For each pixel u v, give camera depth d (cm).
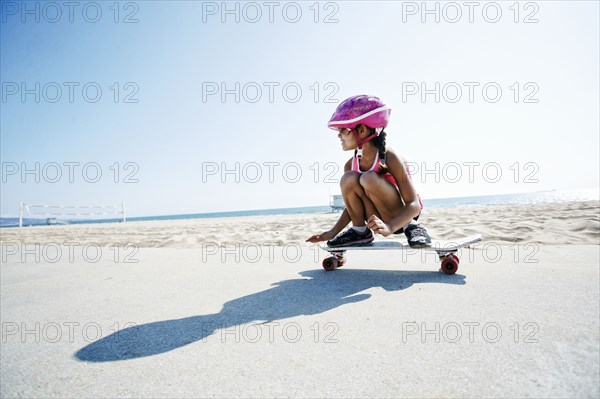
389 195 212
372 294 175
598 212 577
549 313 135
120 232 799
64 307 179
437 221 593
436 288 179
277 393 90
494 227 418
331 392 89
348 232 230
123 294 201
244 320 146
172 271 266
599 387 84
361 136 209
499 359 101
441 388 88
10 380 102
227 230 682
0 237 757
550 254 258
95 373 105
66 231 932
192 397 90
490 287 176
